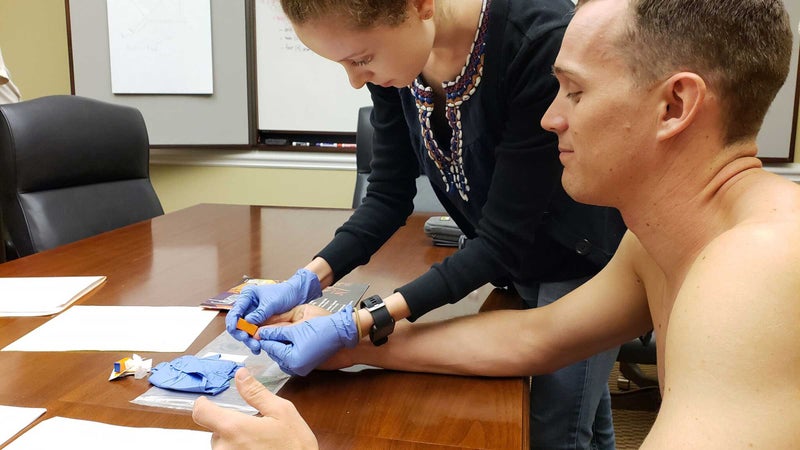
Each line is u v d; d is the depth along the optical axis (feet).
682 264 2.04
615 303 2.77
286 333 2.77
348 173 9.34
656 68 1.83
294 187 9.48
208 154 9.53
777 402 1.43
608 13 1.92
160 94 8.98
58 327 3.31
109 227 6.34
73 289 3.90
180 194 9.68
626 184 2.02
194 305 3.70
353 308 2.88
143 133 7.00
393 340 2.94
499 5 2.90
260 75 9.12
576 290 2.97
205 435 2.22
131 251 5.08
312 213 6.90
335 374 2.86
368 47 2.50
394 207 3.79
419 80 3.29
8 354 2.96
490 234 2.94
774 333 1.44
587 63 1.95
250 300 3.14
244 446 1.87
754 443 1.42
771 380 1.43
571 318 2.82
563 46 2.06
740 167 1.88
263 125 9.30
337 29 2.42
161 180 9.66
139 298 3.84
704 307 1.53
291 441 1.89
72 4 8.82
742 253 1.55
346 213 6.93
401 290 2.88
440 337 2.93
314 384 2.75
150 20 8.79
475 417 2.45
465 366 2.85
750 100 1.80
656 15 1.80
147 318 3.45
